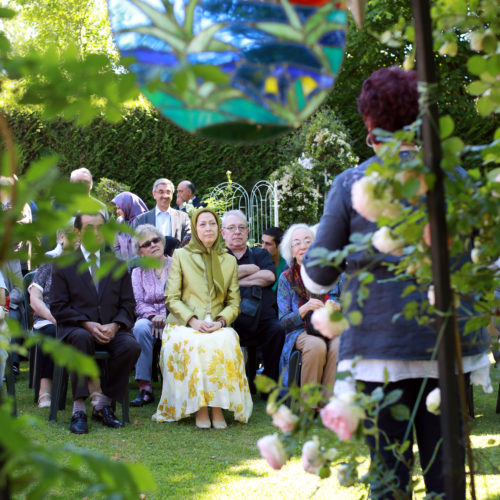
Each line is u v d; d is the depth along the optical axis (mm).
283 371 5117
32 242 1162
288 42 1424
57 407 4973
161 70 1066
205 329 5133
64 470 986
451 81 12750
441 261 1652
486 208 1735
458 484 1616
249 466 3961
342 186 2154
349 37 13875
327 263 1806
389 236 1750
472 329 1975
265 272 6020
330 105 14391
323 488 3516
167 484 3600
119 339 5020
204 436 4699
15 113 10953
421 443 2158
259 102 1437
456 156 1703
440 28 1995
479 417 5074
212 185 12516
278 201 10469
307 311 5082
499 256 1891
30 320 6109
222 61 1392
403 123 2074
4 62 1039
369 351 2055
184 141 12344
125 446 4379
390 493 2023
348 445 1801
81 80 1063
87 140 11680
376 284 2062
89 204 1010
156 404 5773
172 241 6816
